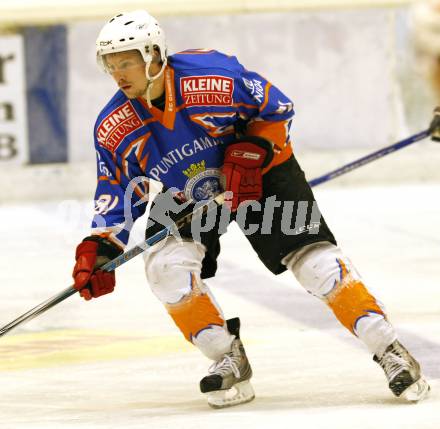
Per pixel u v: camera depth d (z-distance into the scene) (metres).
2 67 29.94
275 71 30.89
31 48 29.94
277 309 16.27
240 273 19.50
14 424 10.27
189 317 10.51
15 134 30.25
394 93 31.34
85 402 11.23
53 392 11.71
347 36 31.03
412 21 31.03
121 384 12.02
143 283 18.89
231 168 10.21
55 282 19.31
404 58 31.27
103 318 16.00
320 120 31.23
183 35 30.50
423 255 20.89
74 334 14.90
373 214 26.33
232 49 30.69
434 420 9.40
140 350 13.74
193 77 10.13
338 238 23.22
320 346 13.60
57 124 30.33
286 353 13.30
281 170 10.55
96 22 30.02
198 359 13.16
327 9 30.80
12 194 30.33
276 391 11.38
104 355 13.54
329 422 9.49
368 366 12.34
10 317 16.45
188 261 10.45
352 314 10.29
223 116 10.19
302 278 10.55
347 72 31.12
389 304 16.50
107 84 30.34
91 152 30.64
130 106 10.27
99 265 10.62
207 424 9.75
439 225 24.33
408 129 31.55
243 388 10.79
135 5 30.09
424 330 14.36
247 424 9.62
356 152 31.39
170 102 10.13
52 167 30.45
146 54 9.80
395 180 31.83
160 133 10.30
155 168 10.48
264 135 10.31
